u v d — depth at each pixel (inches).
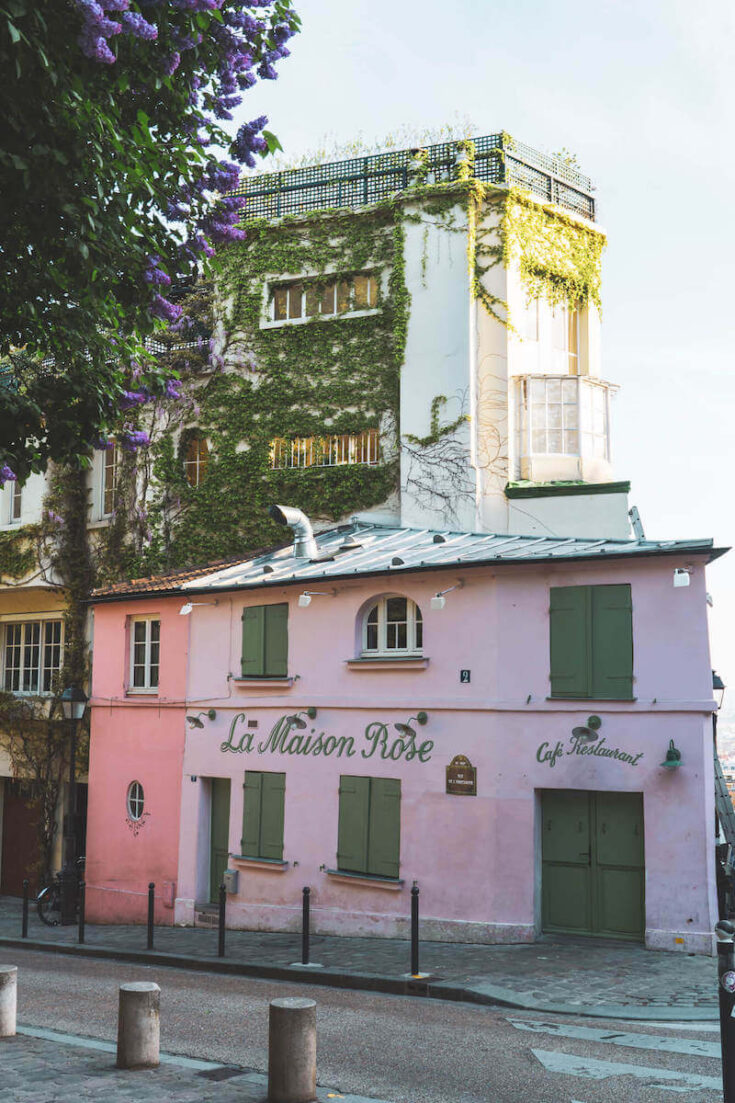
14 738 1068.5
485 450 940.0
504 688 634.2
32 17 293.4
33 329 389.1
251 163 392.8
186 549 1025.5
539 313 989.8
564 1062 352.5
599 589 617.9
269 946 640.4
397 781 668.1
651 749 591.8
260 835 735.7
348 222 1005.2
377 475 967.0
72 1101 303.0
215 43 370.3
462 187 959.0
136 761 834.8
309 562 782.5
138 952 650.2
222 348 1035.3
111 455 1077.1
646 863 584.1
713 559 595.2
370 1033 396.8
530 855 615.5
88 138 325.7
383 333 985.5
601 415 965.2
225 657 783.7
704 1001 456.4
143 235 370.9
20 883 1085.1
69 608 1053.8
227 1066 350.6
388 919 653.9
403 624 696.4
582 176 1045.2
